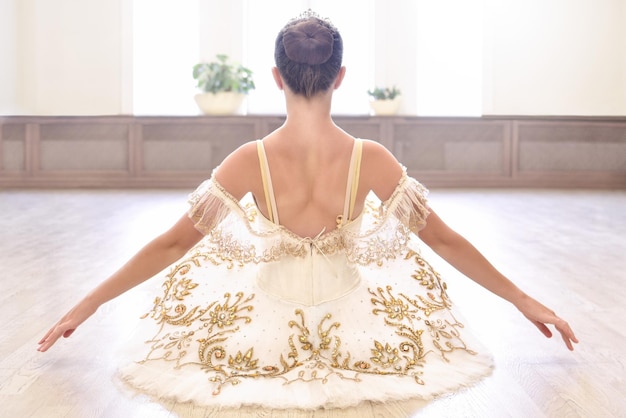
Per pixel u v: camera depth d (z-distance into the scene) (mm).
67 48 7719
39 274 2770
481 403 1372
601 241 3668
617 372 1565
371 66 7898
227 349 1504
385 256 1546
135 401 1384
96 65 7750
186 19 7750
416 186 1521
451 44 7848
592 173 7094
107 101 7785
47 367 1600
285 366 1468
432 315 1628
